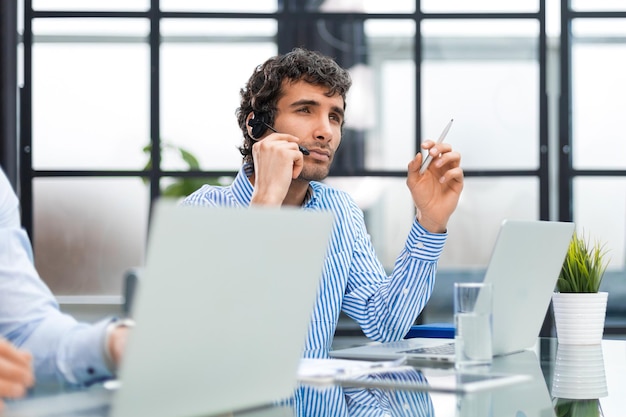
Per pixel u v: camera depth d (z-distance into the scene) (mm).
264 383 1405
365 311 2615
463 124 5207
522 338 2105
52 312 1544
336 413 1346
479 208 5211
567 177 5230
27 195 5156
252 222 1292
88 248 5184
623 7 5207
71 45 5164
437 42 5207
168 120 5168
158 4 5156
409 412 1341
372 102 5207
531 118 5211
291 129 2572
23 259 1630
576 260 2479
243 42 5188
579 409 1421
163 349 1212
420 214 2422
